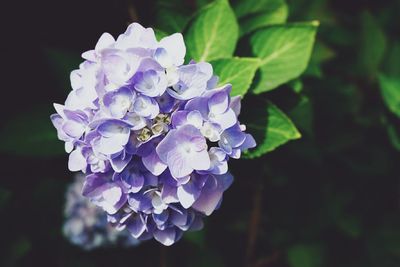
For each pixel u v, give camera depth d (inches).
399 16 38.9
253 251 35.9
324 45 35.6
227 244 36.6
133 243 34.4
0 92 33.4
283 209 36.2
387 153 36.5
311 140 34.1
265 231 36.7
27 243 33.9
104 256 35.6
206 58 26.3
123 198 24.4
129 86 23.2
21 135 30.7
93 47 33.5
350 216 36.7
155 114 23.0
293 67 26.8
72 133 23.9
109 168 24.0
